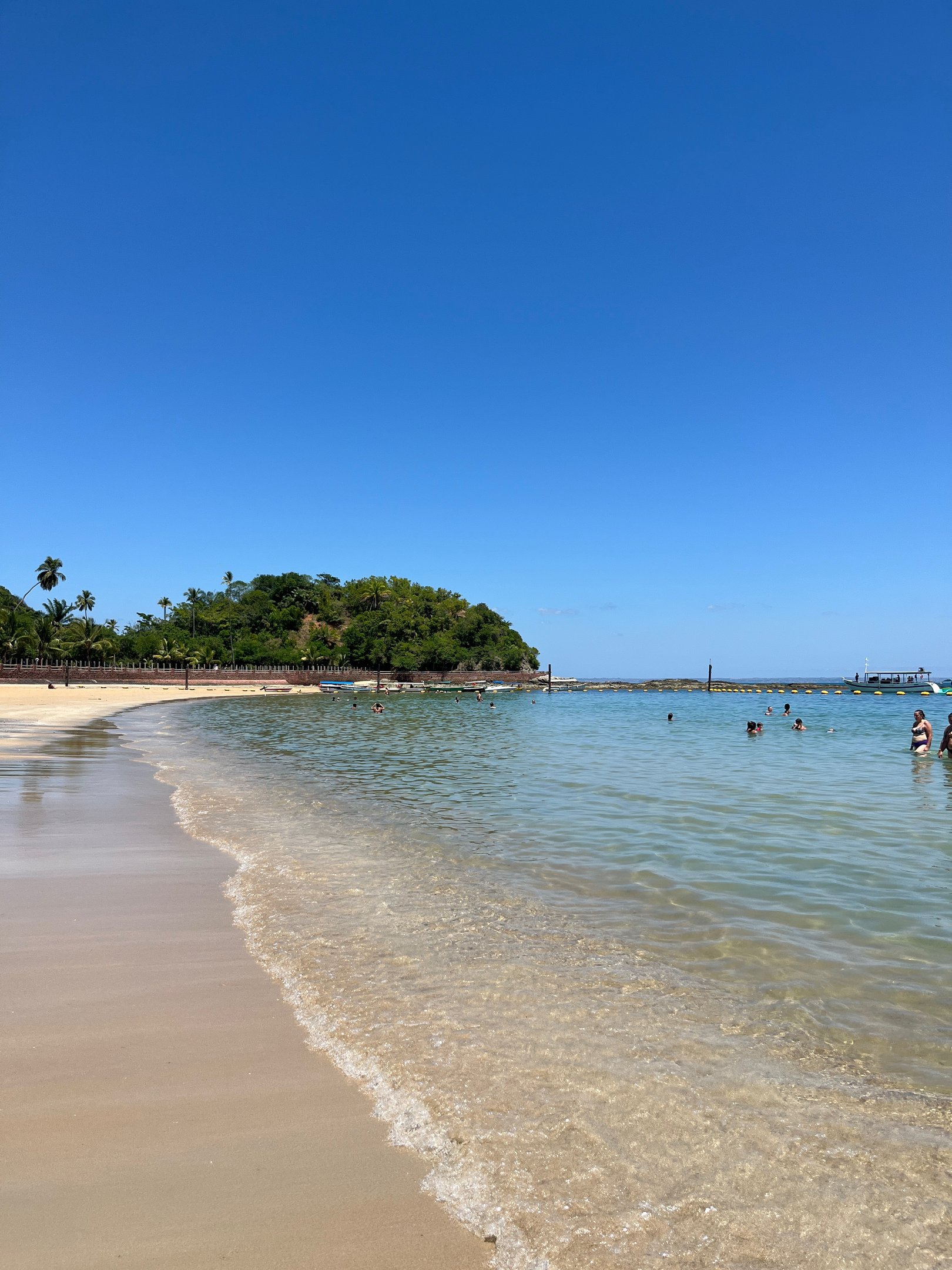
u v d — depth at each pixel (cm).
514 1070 436
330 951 630
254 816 1273
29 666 9212
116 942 636
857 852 1034
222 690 9819
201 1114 379
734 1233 307
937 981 588
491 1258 290
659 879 891
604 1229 307
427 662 13888
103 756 2172
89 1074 414
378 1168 342
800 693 12338
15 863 904
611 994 555
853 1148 368
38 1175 330
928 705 7575
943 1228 313
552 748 2656
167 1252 288
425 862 964
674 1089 421
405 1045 463
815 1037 492
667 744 2864
